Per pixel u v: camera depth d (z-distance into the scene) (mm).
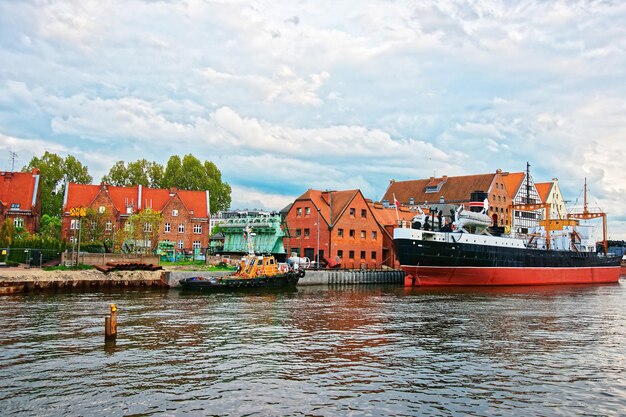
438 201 115312
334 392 17609
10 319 30125
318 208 73250
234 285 50969
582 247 86438
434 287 60812
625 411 16234
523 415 15781
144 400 16500
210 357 21969
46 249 56344
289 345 24578
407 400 16938
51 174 100938
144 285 51719
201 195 86688
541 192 127062
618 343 26250
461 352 23750
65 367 20000
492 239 65500
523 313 37000
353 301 43406
